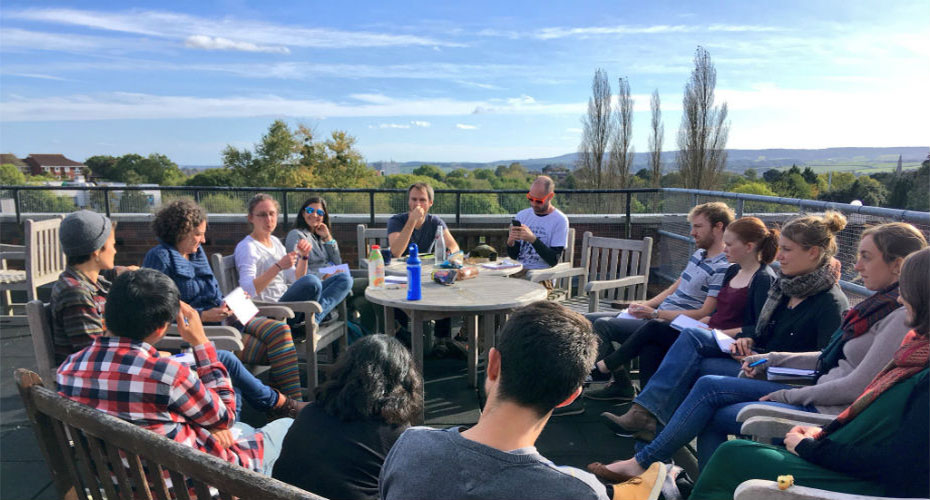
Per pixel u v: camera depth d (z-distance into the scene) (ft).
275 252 11.91
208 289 9.64
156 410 5.25
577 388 3.41
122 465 4.74
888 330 5.79
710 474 5.84
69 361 5.36
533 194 14.61
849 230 10.58
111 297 5.24
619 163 96.22
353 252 23.49
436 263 12.82
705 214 10.27
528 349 3.32
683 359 8.23
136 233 22.76
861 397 5.16
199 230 9.34
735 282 9.53
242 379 8.65
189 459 3.95
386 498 3.56
